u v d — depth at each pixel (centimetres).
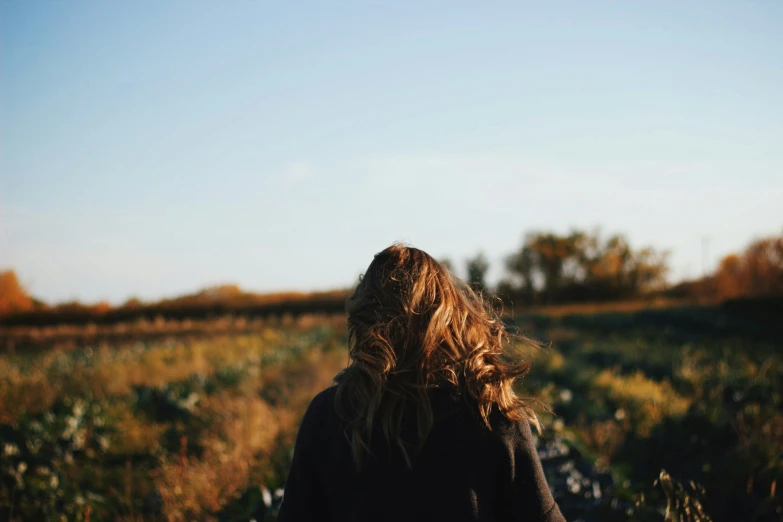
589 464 526
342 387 155
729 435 602
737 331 2192
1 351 1989
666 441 596
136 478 549
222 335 2269
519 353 178
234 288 3906
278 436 658
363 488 144
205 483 480
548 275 4925
